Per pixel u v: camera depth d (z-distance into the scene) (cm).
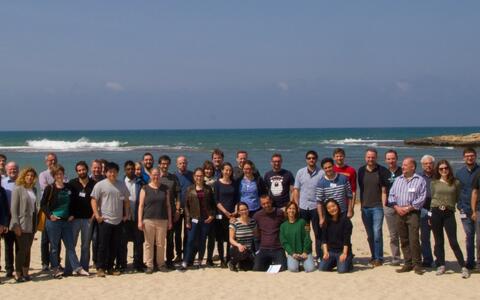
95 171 1105
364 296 905
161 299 911
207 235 1149
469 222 1027
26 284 1007
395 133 15050
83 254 1078
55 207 1047
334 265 1097
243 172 1165
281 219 1122
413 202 1042
